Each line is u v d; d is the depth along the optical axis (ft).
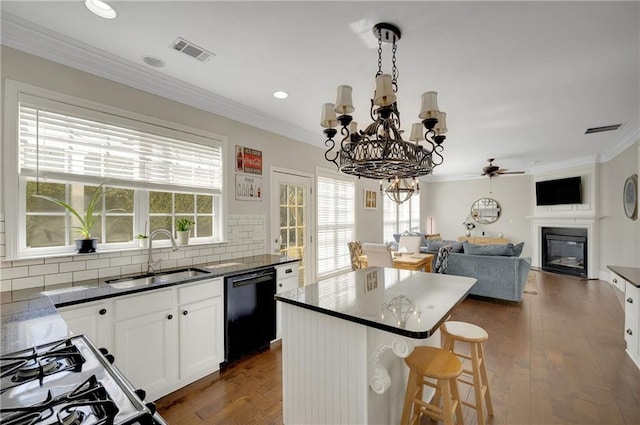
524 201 25.20
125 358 6.41
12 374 2.93
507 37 6.72
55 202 6.75
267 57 7.61
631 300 8.84
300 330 5.78
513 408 6.79
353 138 7.38
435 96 6.22
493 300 15.31
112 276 7.82
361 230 18.80
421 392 5.82
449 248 15.79
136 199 8.58
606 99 10.26
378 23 6.24
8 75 6.32
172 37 6.79
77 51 7.08
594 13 5.90
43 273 6.75
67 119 7.14
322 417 5.46
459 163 22.18
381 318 4.67
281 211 13.08
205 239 10.25
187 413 6.57
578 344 10.03
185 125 9.45
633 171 15.53
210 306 8.05
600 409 6.73
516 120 12.45
